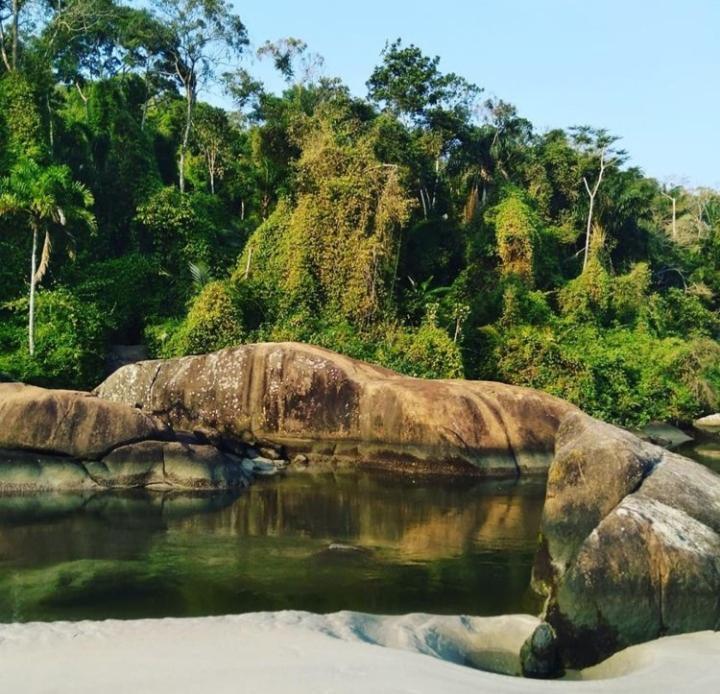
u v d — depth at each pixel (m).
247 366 21.77
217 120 42.53
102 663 5.86
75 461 16.70
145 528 13.19
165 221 34.91
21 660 5.96
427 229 37.34
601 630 7.50
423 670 5.81
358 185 31.42
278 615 7.61
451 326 31.88
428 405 20.22
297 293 30.75
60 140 36.03
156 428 17.39
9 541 12.11
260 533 12.96
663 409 31.66
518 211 36.97
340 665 5.80
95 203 35.53
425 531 13.36
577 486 9.30
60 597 9.27
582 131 45.50
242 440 21.47
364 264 30.58
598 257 42.22
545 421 20.53
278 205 33.34
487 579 10.45
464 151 41.53
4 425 16.41
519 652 7.58
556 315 37.47
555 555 9.23
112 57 43.84
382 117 36.66
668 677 6.00
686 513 8.27
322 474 19.56
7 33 37.66
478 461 19.81
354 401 20.92
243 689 5.22
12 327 28.45
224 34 41.16
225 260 36.06
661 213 58.88
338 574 10.56
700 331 41.16
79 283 32.06
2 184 26.84
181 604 9.08
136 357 29.83
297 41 43.25
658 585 7.53
